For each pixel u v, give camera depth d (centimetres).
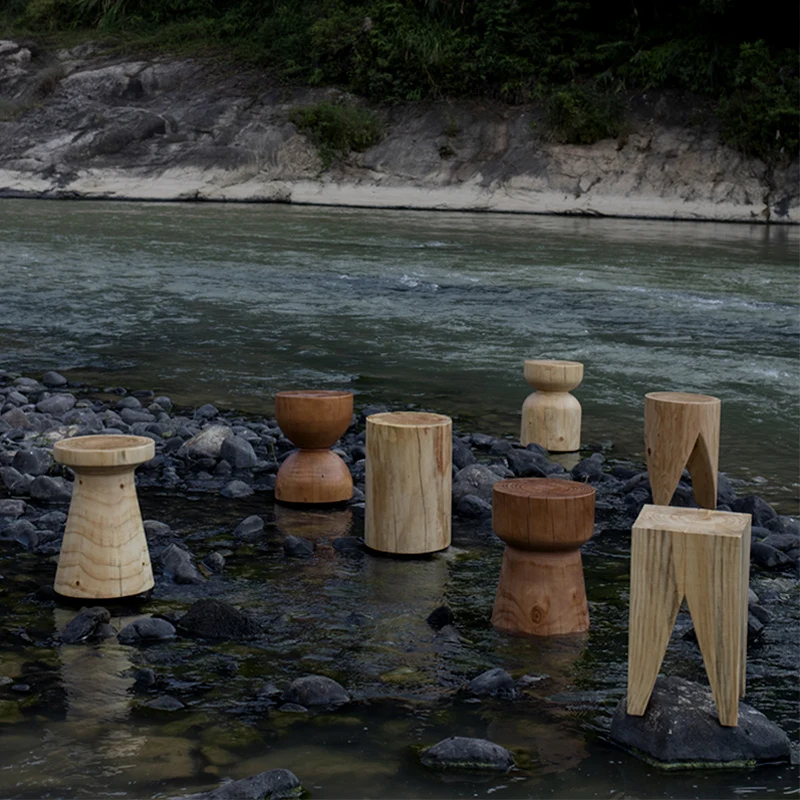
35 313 1220
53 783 294
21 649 385
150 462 648
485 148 3216
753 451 721
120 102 3544
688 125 3192
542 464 653
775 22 3522
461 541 529
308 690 346
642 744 319
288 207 2953
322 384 902
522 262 1786
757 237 2352
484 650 394
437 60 3459
